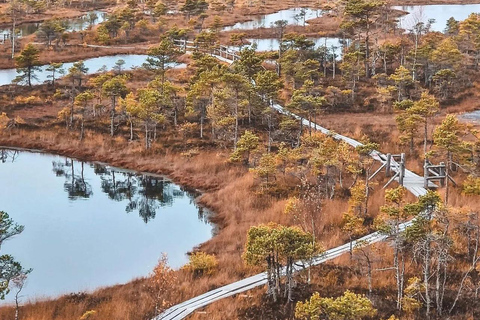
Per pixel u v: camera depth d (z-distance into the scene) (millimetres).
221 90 61812
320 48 79875
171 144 61281
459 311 28891
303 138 54375
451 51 71312
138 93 68688
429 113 50906
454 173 48312
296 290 31406
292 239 30484
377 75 71750
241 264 36531
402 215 34562
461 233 36938
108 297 33594
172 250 42656
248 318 29250
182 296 32156
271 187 49094
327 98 68938
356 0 81750
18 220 48094
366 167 49375
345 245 37656
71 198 53531
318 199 43000
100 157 60906
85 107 68688
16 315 29781
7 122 66562
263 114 62594
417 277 31188
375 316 28297
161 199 52188
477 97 68125
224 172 54844
